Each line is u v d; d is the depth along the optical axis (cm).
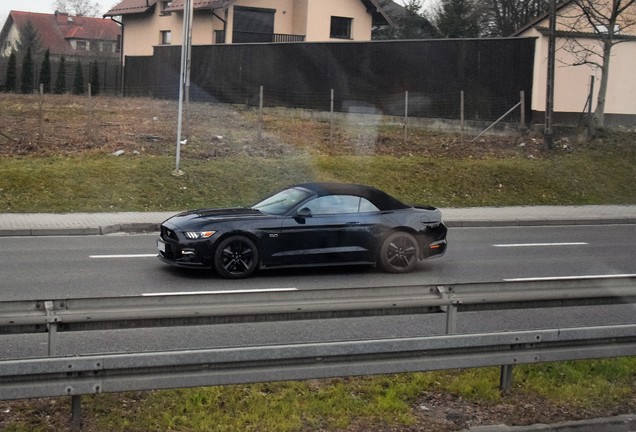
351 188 1293
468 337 614
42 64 4122
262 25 4322
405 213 1288
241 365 561
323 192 1260
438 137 2761
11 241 1566
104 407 588
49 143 2314
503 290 678
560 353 646
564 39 2800
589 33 2809
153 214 1869
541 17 2898
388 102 3050
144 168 2117
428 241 1295
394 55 3019
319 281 1196
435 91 2933
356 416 603
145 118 2886
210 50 3659
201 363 548
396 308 643
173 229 1205
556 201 2297
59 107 3081
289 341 828
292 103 3316
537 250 1602
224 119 2944
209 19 4234
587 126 2750
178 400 611
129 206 1919
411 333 874
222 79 3609
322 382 672
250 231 1199
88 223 1725
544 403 646
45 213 1836
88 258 1380
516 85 2772
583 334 647
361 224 1252
